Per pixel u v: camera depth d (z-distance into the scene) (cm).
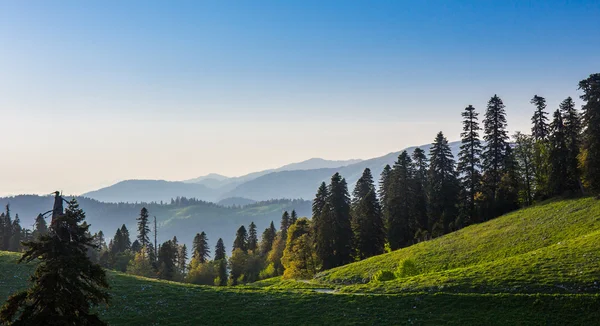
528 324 2878
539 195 7144
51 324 1848
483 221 7106
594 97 5728
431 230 7738
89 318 2048
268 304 3638
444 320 3067
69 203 2127
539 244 4700
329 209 7494
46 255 1994
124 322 3209
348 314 3312
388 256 6281
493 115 7381
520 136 7625
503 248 4966
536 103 7612
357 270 5950
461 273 4056
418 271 4928
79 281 2033
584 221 4859
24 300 1941
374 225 7681
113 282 4409
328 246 7300
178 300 3781
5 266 4850
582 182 6112
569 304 2997
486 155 7369
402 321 3116
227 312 3450
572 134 6500
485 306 3189
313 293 3959
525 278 3553
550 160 6681
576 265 3584
